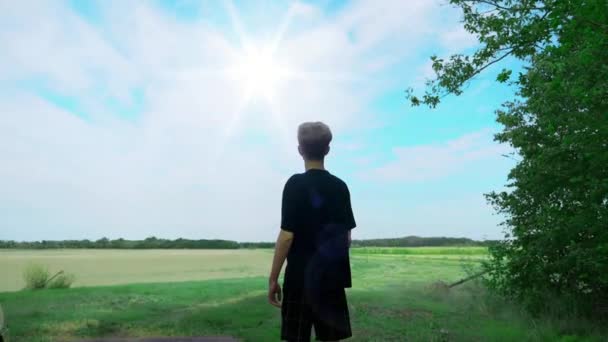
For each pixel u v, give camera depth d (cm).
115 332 626
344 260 266
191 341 566
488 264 921
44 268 1330
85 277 1622
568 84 681
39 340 574
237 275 1688
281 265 257
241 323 675
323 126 276
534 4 784
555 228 770
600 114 664
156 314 753
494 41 834
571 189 789
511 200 873
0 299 916
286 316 255
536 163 816
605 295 781
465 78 886
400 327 672
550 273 813
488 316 777
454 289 1084
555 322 700
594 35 590
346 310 265
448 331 645
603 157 678
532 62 824
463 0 862
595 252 726
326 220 261
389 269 1806
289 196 260
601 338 618
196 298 939
